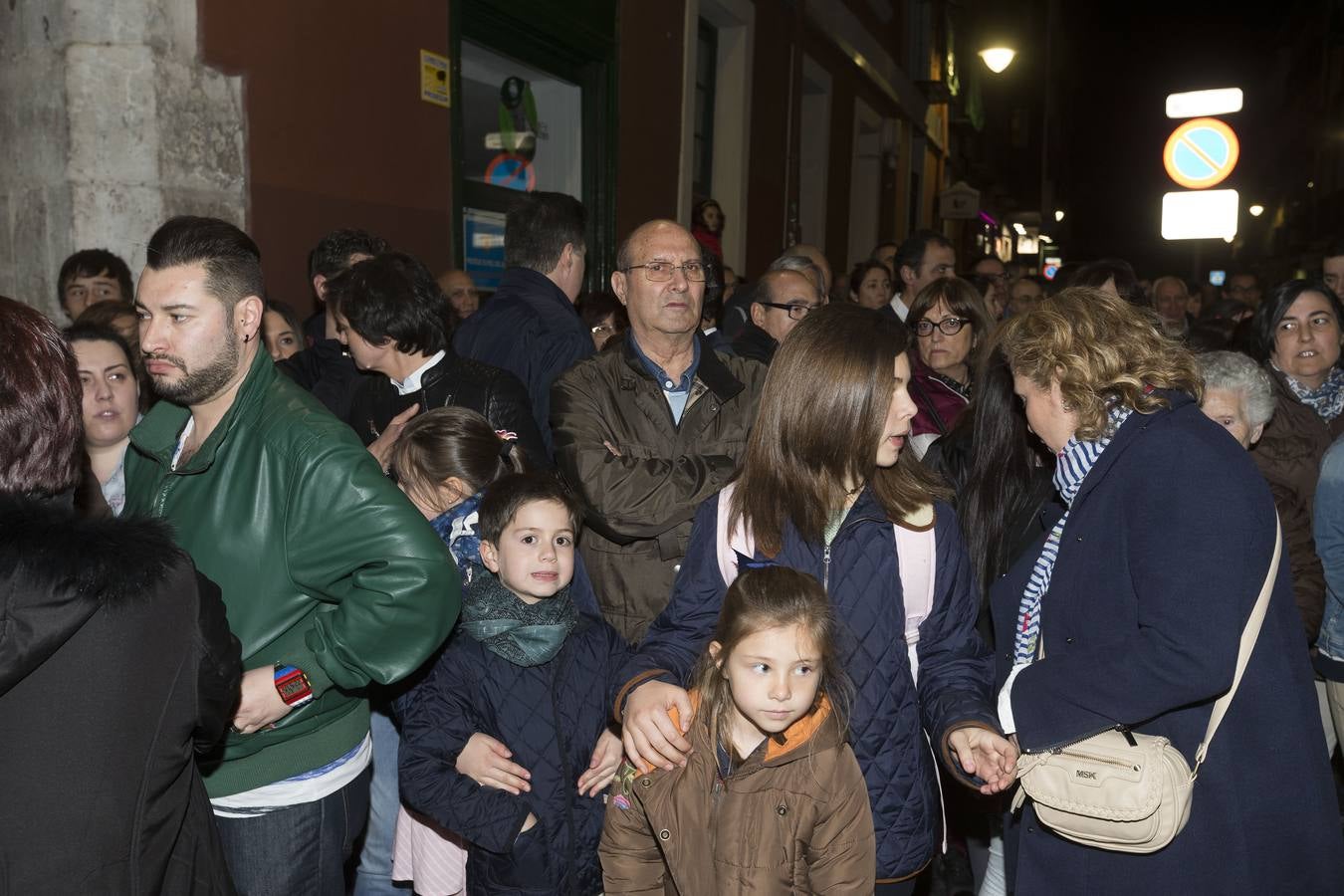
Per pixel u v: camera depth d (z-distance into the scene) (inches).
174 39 147.6
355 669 72.8
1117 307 74.6
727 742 74.7
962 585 81.0
